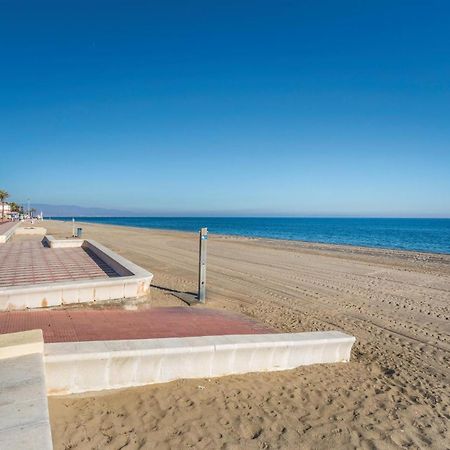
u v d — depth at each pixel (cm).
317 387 431
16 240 2011
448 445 335
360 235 5241
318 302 909
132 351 386
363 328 717
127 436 310
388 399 418
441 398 434
